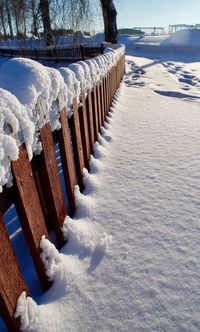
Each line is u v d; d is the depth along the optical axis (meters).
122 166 2.44
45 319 1.10
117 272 1.34
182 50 19.27
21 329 1.03
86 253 1.45
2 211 0.93
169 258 1.42
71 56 12.02
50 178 1.32
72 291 1.24
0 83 1.09
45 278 1.24
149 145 2.95
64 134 1.53
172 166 2.44
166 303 1.19
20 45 12.48
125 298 1.21
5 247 0.93
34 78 1.11
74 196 1.79
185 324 1.10
